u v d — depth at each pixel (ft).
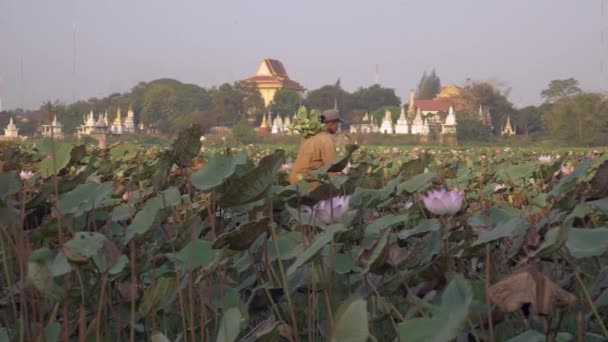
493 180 21.85
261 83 594.65
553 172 17.39
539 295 6.31
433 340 6.22
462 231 10.24
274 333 7.73
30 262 7.66
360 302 6.38
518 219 8.57
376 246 8.69
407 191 12.89
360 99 546.67
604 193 10.44
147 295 8.76
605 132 291.99
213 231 10.61
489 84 427.33
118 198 15.29
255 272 10.21
